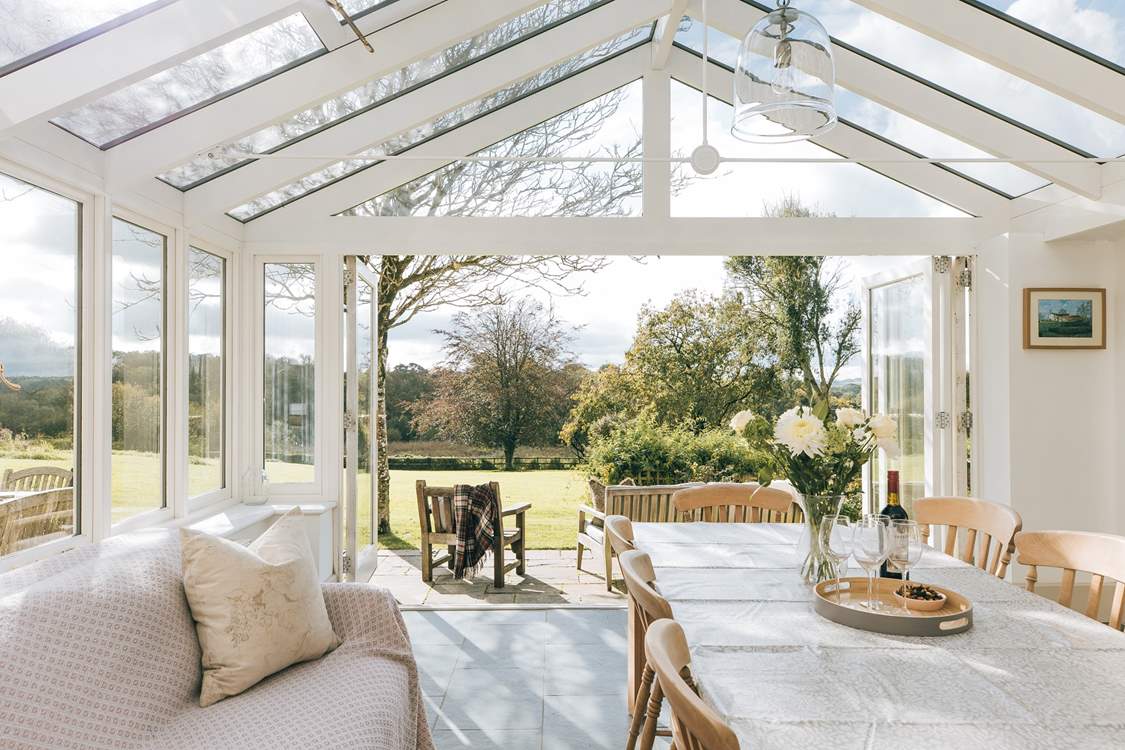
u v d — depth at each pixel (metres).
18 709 1.73
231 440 4.72
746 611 2.11
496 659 3.83
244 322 4.78
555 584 5.64
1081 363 4.71
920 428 5.27
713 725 1.07
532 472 9.57
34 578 2.21
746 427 2.44
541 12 3.93
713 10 4.13
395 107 4.19
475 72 4.19
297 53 3.34
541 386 9.55
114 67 2.62
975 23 3.40
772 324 9.23
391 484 9.55
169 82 3.09
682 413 9.30
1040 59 3.41
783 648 1.82
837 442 2.37
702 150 3.03
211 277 4.51
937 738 1.35
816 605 2.10
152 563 2.40
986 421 4.92
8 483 2.66
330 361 4.84
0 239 2.65
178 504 3.91
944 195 4.94
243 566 2.40
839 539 2.12
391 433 9.66
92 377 3.15
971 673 1.66
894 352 5.71
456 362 9.62
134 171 3.27
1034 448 4.68
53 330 2.95
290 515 2.78
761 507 3.60
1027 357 4.70
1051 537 2.49
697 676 1.65
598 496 5.98
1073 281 4.70
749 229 4.93
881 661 1.73
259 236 4.82
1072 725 1.40
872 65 4.20
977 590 2.34
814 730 1.38
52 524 2.91
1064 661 1.73
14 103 2.55
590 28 4.18
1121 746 1.32
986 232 4.95
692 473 7.64
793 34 2.47
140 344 3.66
